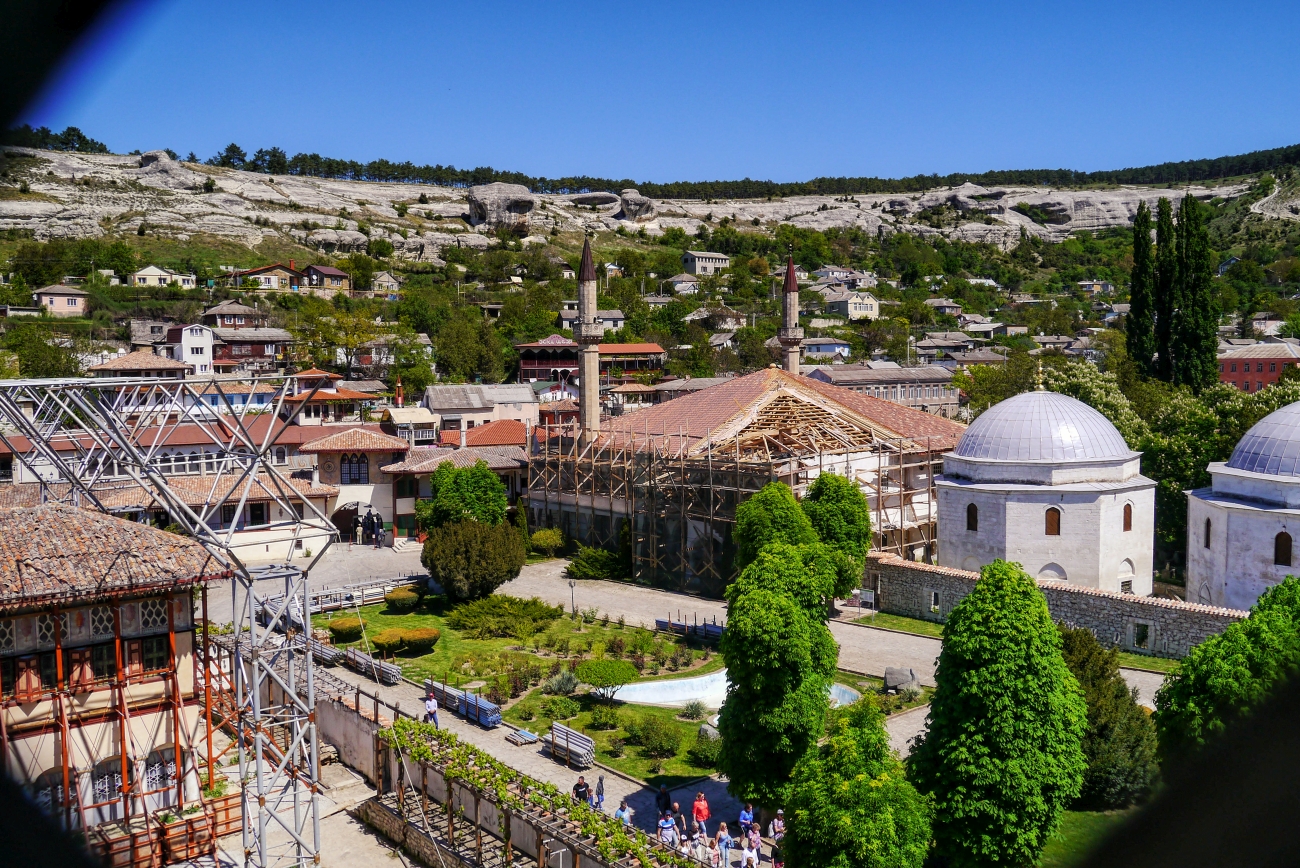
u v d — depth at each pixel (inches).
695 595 2593.5
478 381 5861.2
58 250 6648.6
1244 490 1995.6
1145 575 2256.4
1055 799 1117.7
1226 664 1112.2
